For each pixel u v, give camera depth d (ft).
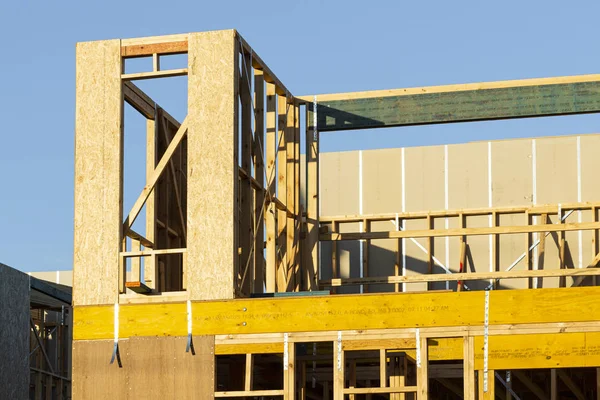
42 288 96.22
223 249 63.16
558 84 81.30
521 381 77.92
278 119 80.38
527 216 91.30
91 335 63.67
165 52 66.18
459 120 82.69
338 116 84.17
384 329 61.26
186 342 62.54
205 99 64.80
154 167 76.79
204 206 63.72
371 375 73.15
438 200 99.19
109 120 66.18
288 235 80.38
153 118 77.36
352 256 97.55
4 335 86.94
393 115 83.56
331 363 73.87
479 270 95.04
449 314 60.85
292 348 61.77
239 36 66.54
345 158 101.65
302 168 97.81
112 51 66.85
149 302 63.82
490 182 98.48
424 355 60.70
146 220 76.28
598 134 97.19
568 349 59.62
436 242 96.84
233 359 69.77
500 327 60.34
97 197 65.46
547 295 60.18
